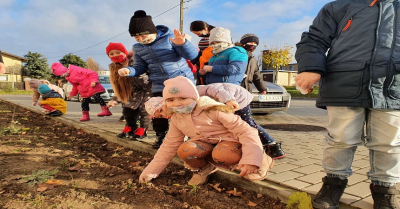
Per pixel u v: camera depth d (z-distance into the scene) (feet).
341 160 6.95
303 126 20.17
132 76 13.01
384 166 6.53
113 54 13.87
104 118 23.65
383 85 6.15
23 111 30.17
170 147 9.34
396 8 6.22
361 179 8.59
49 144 14.47
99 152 13.25
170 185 9.18
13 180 9.18
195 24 15.53
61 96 25.27
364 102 6.24
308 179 8.54
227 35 11.18
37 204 7.61
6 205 7.49
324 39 6.86
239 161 8.09
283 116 26.73
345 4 6.72
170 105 8.40
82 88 21.29
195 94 8.23
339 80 6.56
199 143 8.80
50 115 24.38
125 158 12.11
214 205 7.60
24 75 158.20
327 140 7.10
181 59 12.26
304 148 12.88
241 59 10.91
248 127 8.30
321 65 6.64
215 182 9.34
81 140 15.69
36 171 10.21
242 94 9.75
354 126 6.66
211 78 11.37
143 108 13.98
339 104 6.55
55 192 8.43
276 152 11.03
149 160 11.63
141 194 8.46
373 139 6.63
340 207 7.06
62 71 21.75
